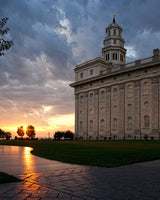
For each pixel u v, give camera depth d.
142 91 48.00
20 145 32.81
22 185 6.81
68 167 10.52
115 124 53.97
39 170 9.63
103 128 57.31
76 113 67.44
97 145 27.83
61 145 28.19
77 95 68.06
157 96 44.78
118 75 54.06
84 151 18.69
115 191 6.14
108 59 71.12
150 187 6.61
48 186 6.68
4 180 7.22
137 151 18.16
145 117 47.03
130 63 51.09
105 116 56.78
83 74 67.06
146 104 47.00
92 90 62.16
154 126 44.53
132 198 5.50
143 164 11.66
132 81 50.50
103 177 8.11
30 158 14.53
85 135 62.50
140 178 7.95
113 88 55.22
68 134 71.50
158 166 10.95
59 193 5.91
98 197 5.56
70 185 6.82
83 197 5.55
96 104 59.88
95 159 13.23
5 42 10.49
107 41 73.00
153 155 15.29
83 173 8.93
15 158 14.53
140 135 47.06
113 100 54.88
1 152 19.70
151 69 46.59
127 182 7.29
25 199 5.38
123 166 10.94
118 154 15.88
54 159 13.70
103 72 59.22
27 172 9.14
